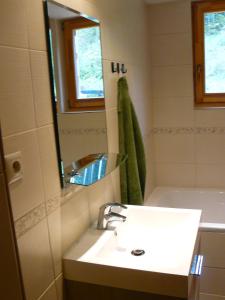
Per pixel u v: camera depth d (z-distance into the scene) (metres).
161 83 3.07
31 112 1.25
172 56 2.99
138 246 1.72
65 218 1.51
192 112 3.03
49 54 1.36
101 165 1.81
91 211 1.79
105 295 1.46
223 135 2.98
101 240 1.62
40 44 1.30
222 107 2.97
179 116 3.08
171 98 3.07
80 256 1.48
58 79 1.43
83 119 1.68
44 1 1.32
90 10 1.77
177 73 3.01
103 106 1.94
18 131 1.18
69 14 1.53
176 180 3.22
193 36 2.97
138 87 2.68
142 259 1.58
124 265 1.38
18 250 1.19
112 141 2.10
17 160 1.17
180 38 2.94
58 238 1.45
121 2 2.25
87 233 1.70
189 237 1.58
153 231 1.84
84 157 1.70
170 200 3.15
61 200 1.48
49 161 1.38
